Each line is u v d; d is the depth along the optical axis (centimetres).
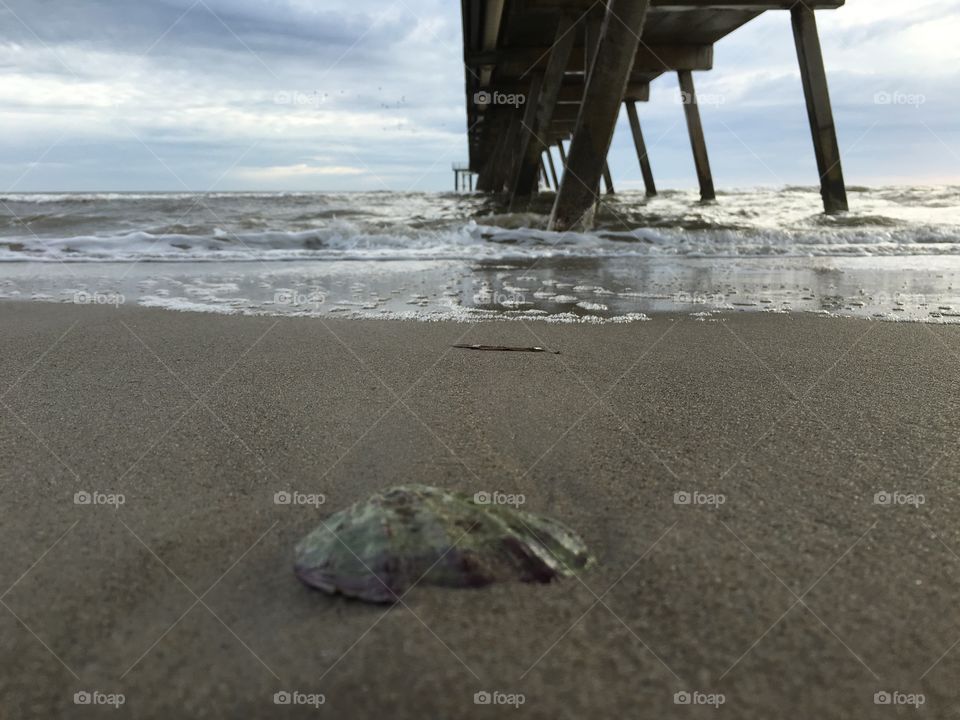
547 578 150
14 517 188
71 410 284
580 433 253
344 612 140
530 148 2036
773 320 470
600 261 814
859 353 375
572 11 1709
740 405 286
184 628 137
